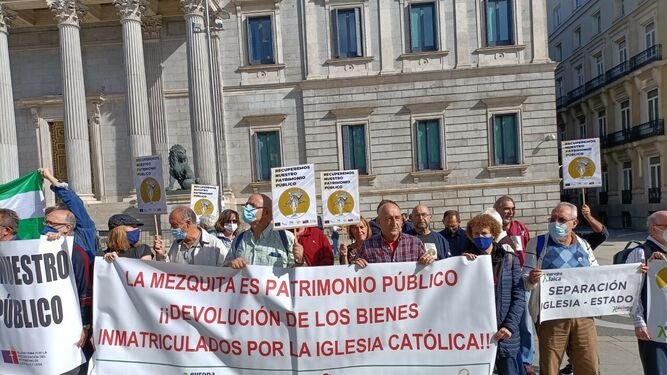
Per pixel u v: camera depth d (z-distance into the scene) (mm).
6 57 25625
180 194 23406
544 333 5332
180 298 5168
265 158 27656
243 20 27297
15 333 5324
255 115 27344
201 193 12297
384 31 26719
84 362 5395
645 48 31031
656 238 5250
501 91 26391
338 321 5051
